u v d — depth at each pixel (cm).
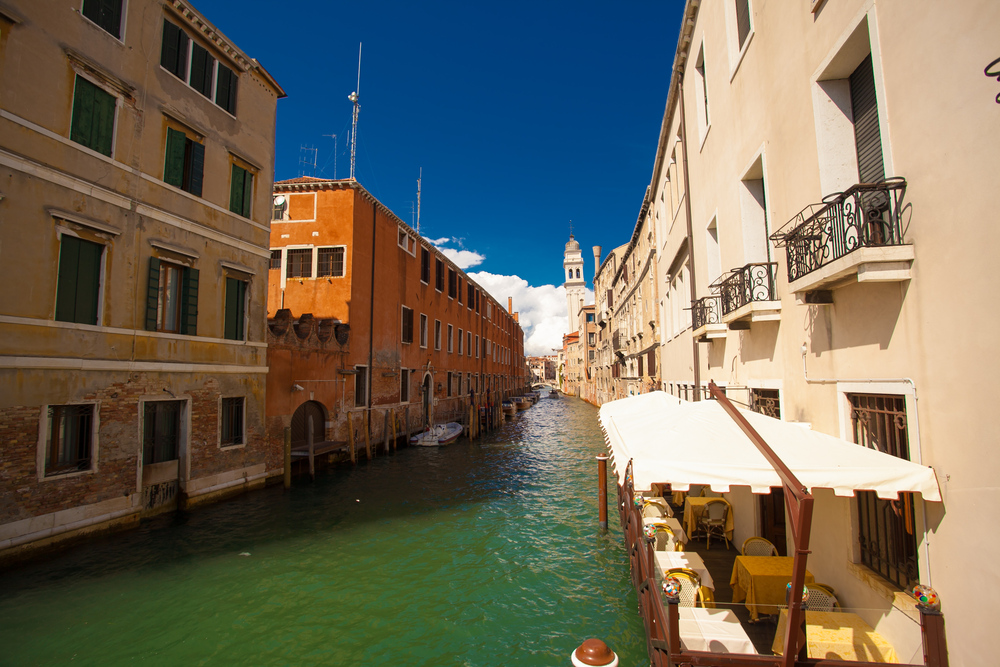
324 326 1761
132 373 1009
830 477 365
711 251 939
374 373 2083
